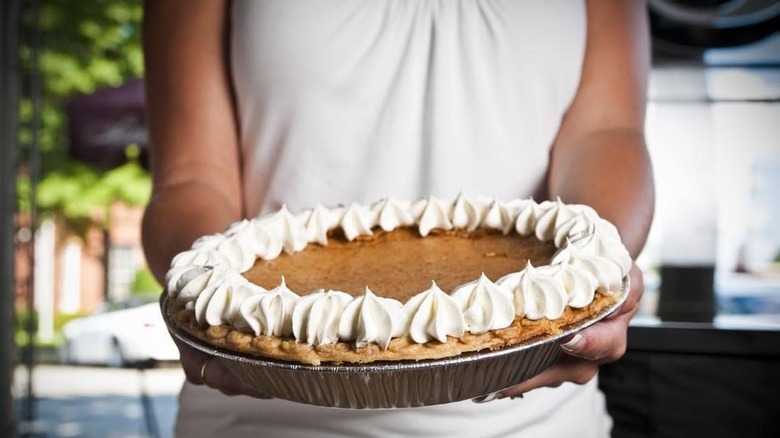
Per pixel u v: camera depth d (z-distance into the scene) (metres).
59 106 4.70
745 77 1.88
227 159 1.05
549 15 1.01
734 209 1.95
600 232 0.81
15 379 2.49
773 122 1.89
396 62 1.02
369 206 0.93
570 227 0.84
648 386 1.59
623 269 0.80
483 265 0.83
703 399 1.58
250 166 1.05
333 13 1.00
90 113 3.71
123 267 5.02
